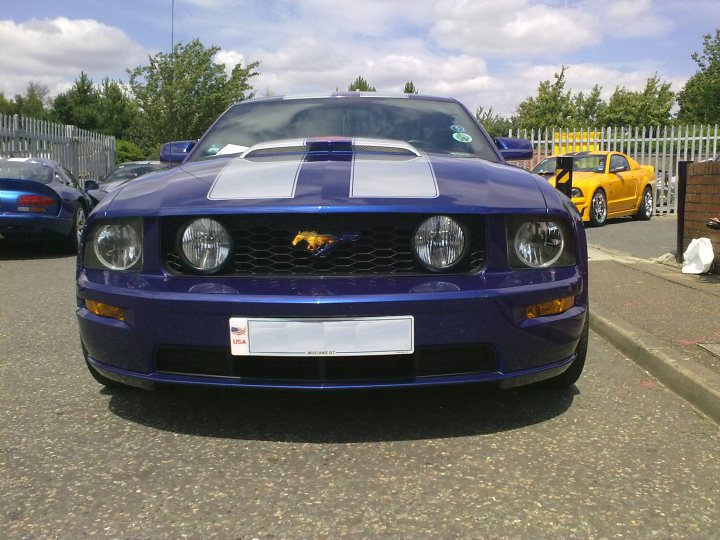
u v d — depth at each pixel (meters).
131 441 2.71
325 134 3.77
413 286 2.50
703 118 34.09
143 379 2.63
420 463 2.51
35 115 64.69
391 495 2.27
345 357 2.50
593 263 7.07
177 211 2.56
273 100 4.18
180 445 2.67
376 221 2.54
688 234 6.83
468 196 2.62
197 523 2.09
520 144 4.18
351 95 4.15
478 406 3.08
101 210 2.77
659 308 4.81
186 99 23.66
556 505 2.20
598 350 4.10
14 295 6.02
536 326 2.59
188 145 3.99
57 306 5.50
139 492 2.29
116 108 60.31
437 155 3.28
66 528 2.06
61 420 2.94
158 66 23.41
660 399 3.23
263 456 2.56
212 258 2.55
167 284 2.56
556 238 2.70
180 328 2.53
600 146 16.73
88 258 2.79
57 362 3.84
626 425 2.90
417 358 2.51
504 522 2.10
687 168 6.89
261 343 2.48
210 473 2.43
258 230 2.55
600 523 2.09
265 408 3.04
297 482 2.36
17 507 2.19
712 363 3.43
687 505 2.21
